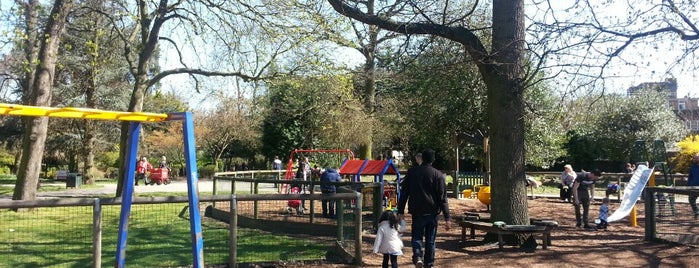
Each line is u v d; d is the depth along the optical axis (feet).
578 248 31.81
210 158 140.77
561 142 93.09
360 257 27.07
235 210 25.39
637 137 109.40
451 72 46.09
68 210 46.75
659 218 42.37
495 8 33.53
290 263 26.84
